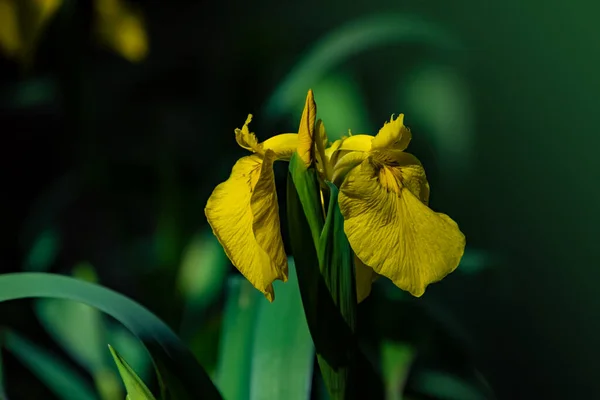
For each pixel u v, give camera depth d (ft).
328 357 1.83
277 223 1.80
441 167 3.31
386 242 1.79
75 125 3.20
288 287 2.03
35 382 3.07
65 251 3.61
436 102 3.32
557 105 3.87
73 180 3.57
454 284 2.72
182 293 2.83
